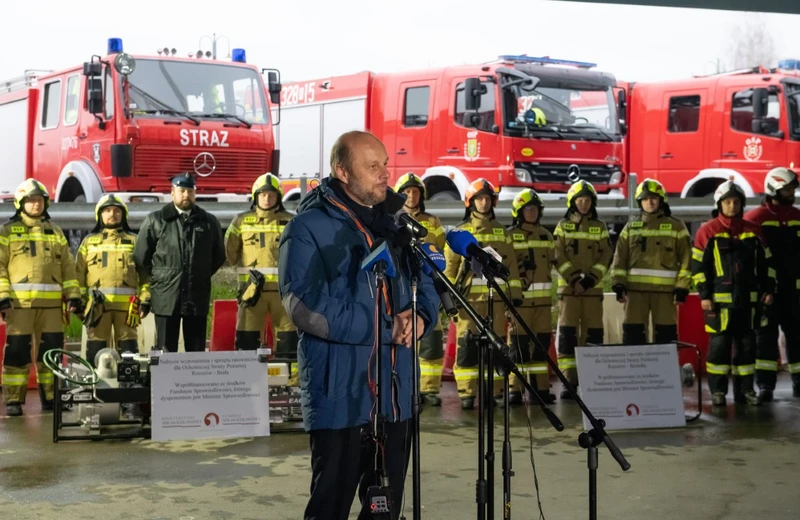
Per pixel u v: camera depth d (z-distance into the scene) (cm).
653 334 1048
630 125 2041
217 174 1467
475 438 826
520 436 833
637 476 705
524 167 1597
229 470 715
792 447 798
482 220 973
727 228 973
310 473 707
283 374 837
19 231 917
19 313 910
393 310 439
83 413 827
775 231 1023
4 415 905
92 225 1255
